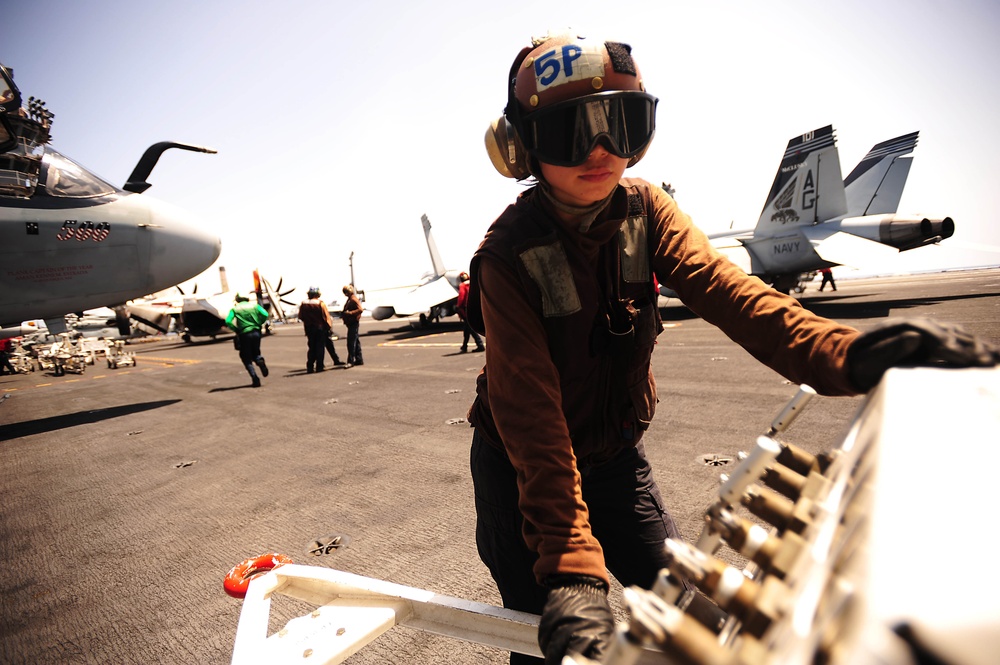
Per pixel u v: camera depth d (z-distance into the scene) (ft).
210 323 93.09
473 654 6.33
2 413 30.58
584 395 3.48
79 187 21.91
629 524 3.95
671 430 13.71
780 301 2.68
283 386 30.19
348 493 11.97
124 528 11.19
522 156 3.33
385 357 41.45
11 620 7.97
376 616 3.46
